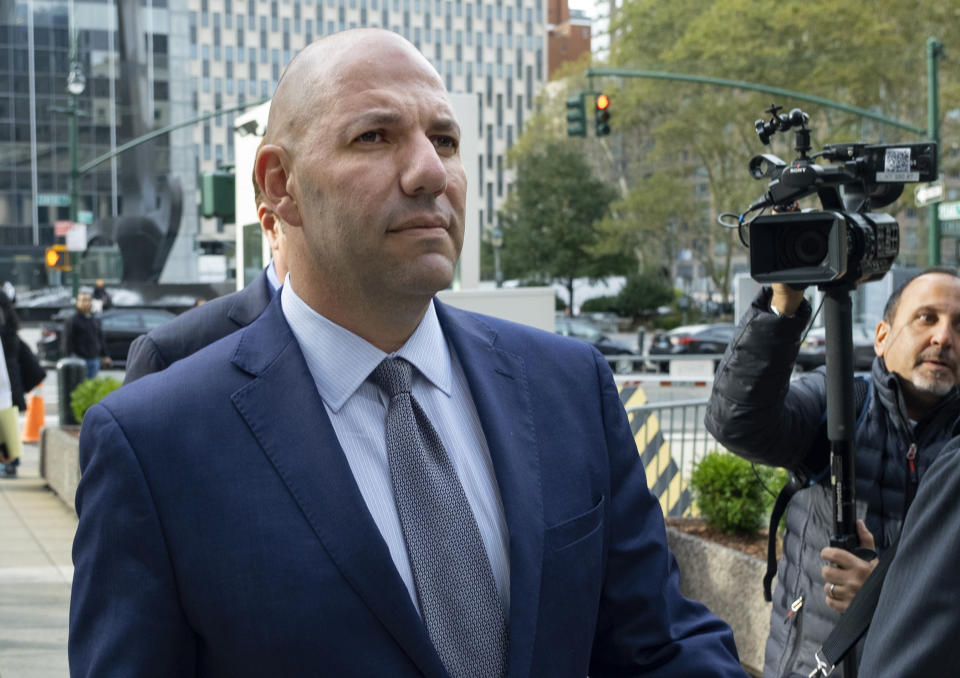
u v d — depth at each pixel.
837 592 2.21
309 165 1.43
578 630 1.50
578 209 51.59
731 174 41.22
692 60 38.88
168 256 64.88
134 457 1.38
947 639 1.36
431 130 1.45
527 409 1.58
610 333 49.19
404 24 118.06
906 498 2.53
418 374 1.54
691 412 7.20
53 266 26.19
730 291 49.94
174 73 64.94
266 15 112.00
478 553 1.45
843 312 2.18
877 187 2.33
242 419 1.43
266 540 1.36
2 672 4.59
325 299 1.49
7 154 63.84
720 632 1.67
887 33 34.03
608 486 1.62
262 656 1.34
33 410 13.88
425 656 1.35
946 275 2.59
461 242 1.49
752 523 4.96
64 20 63.72
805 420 2.63
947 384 2.53
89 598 1.37
